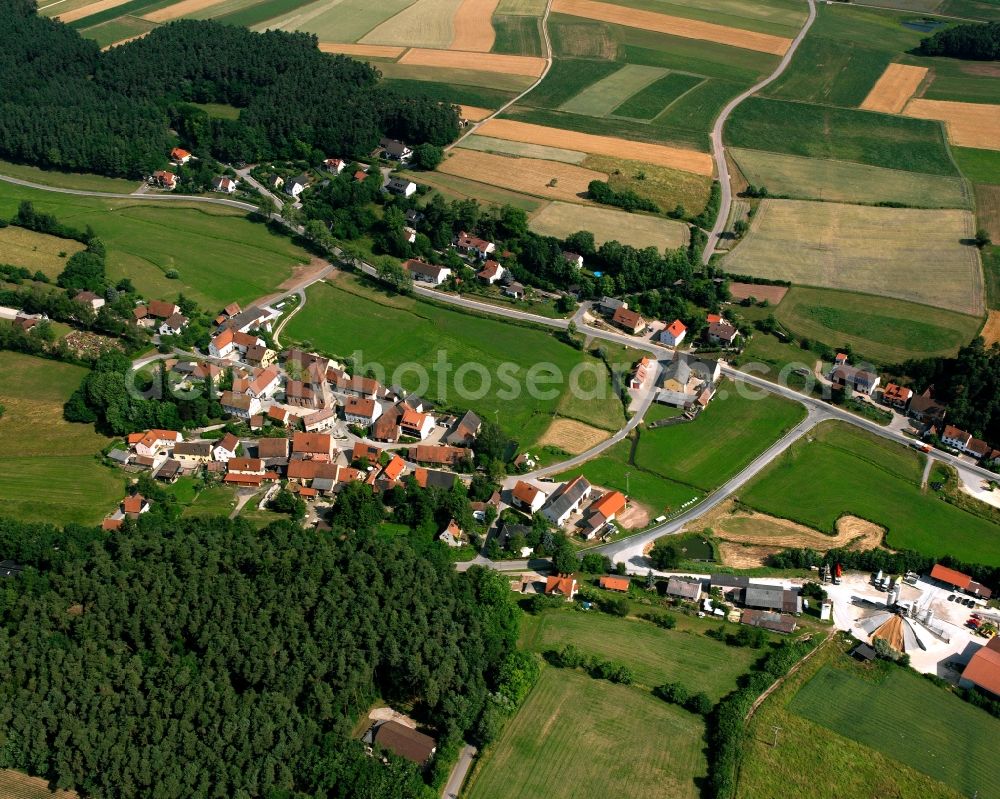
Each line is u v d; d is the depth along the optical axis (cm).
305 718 15200
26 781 14588
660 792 14812
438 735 15825
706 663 17250
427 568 17875
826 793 14862
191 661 15850
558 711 16150
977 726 16175
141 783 14125
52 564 17950
